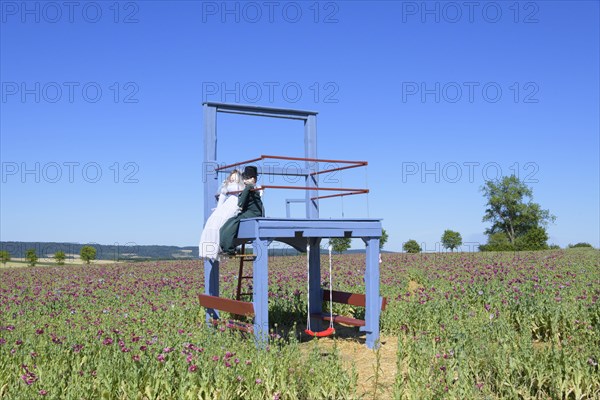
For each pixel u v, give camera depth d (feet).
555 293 38.27
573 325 28.27
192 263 105.09
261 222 28.81
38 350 25.12
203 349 24.23
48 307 44.24
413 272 62.18
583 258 92.32
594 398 19.77
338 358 23.38
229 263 91.30
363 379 24.21
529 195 328.29
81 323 32.78
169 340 25.81
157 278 67.26
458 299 38.11
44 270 99.71
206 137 35.24
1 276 85.81
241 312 30.01
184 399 19.79
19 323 33.65
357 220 31.17
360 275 59.98
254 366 22.08
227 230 30.94
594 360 21.63
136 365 21.90
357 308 39.24
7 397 20.08
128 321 33.09
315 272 36.60
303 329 36.52
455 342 25.36
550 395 20.30
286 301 41.22
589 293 37.55
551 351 22.11
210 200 35.24
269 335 27.63
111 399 20.01
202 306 35.78
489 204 337.72
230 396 20.26
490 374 21.52
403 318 34.04
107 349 24.61
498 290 40.52
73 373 21.52
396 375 20.68
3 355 24.35
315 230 30.14
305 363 23.31
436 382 20.24
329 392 20.71
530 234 240.73
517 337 26.37
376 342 25.39
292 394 20.36
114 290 54.65
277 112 36.60
